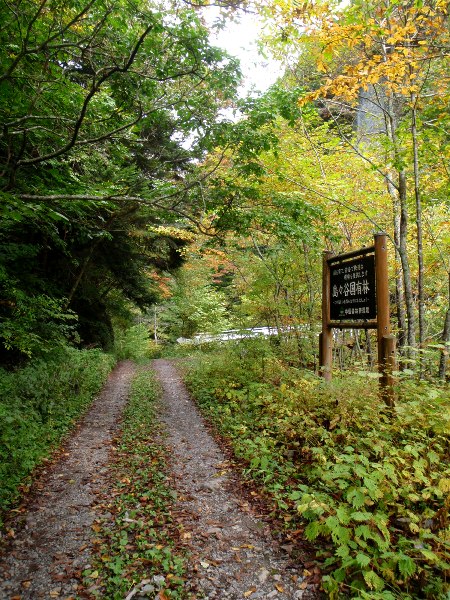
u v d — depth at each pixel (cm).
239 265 1136
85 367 1062
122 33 524
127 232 1233
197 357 1781
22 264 901
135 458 539
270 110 663
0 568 308
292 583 281
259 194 785
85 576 297
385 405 442
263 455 472
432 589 246
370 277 559
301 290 978
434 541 284
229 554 318
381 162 780
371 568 268
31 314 757
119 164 915
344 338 965
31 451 509
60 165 737
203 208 755
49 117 472
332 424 446
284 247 879
